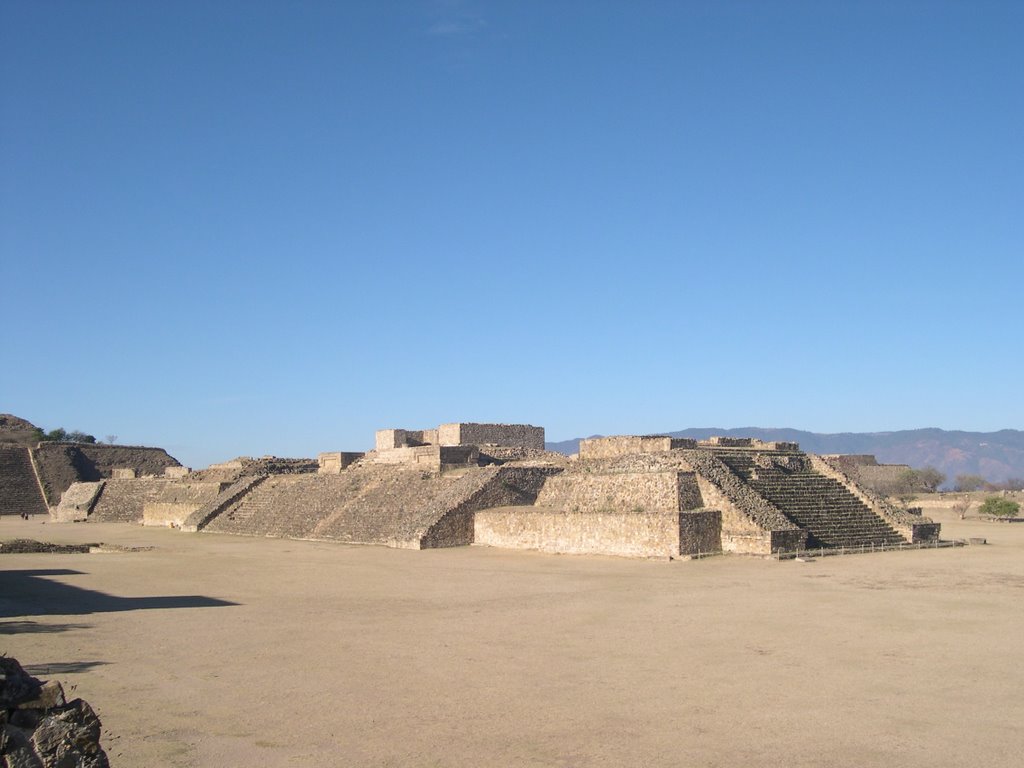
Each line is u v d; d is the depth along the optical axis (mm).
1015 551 57062
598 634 31703
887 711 21828
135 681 25766
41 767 13875
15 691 14406
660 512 54812
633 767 18328
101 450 161250
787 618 33844
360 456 95375
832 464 69000
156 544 77875
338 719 21781
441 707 22734
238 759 19000
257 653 29484
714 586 42438
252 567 56938
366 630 33375
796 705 22406
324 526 77938
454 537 65312
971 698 22844
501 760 18812
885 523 61625
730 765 18359
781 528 53812
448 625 34125
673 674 25703
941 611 34938
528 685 24781
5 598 43625
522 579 47250
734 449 69625
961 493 135500
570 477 65500
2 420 184875
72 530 100062
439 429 90312
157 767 18484
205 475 113250
